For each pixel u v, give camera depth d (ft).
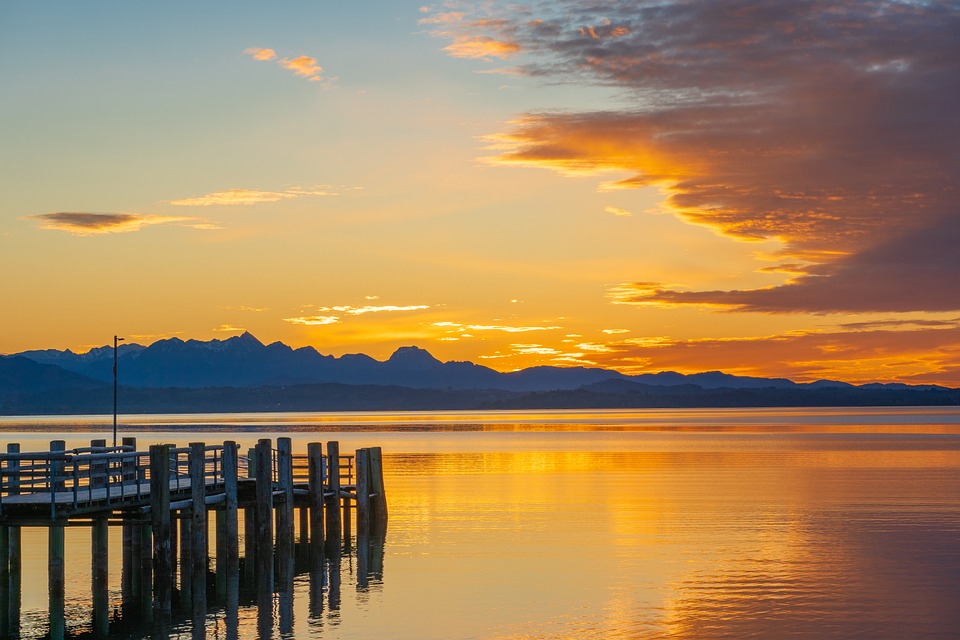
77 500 93.61
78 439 536.42
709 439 477.77
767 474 252.01
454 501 193.26
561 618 97.96
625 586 111.55
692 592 108.27
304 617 99.60
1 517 93.76
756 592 108.06
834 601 103.81
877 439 460.55
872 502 185.47
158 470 97.71
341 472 252.42
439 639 91.25
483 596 107.55
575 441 468.75
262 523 117.19
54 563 94.58
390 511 177.58
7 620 100.58
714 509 176.96
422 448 408.05
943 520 159.63
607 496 200.64
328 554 134.21
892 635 91.45
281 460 126.41
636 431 615.16
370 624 96.63
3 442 504.02
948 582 112.37
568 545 138.82
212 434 620.49
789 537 143.74
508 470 274.36
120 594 112.47
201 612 102.22
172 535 125.29
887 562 123.85
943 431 564.30
